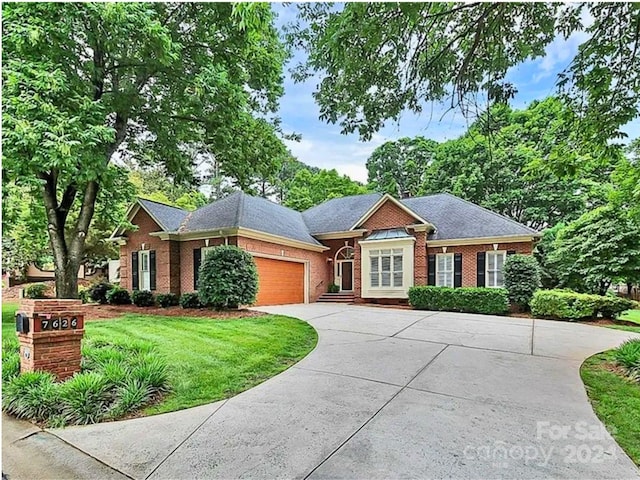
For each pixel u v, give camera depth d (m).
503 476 3.24
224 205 18.11
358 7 4.89
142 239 18.05
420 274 17.25
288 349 7.63
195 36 10.92
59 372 5.38
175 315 11.88
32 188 10.45
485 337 8.96
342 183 36.56
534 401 4.91
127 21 8.30
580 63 5.88
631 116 6.01
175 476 3.31
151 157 13.52
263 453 3.66
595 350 7.74
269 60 11.93
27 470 3.47
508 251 15.90
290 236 18.08
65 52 8.71
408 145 32.94
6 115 7.01
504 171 24.98
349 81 6.01
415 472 3.30
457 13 5.58
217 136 12.43
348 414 4.53
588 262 14.92
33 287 20.23
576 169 6.89
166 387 5.31
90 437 4.04
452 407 4.73
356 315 12.62
